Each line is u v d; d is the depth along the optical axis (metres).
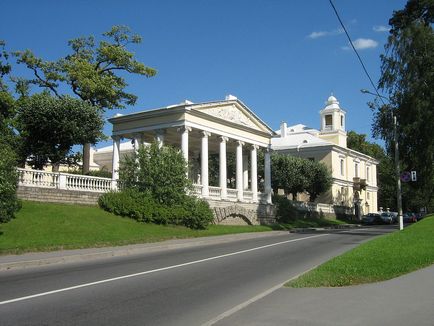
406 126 35.12
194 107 37.62
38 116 30.12
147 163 31.36
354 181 71.38
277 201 49.47
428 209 79.81
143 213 28.81
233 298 9.47
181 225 30.92
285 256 17.53
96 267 14.95
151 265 15.21
